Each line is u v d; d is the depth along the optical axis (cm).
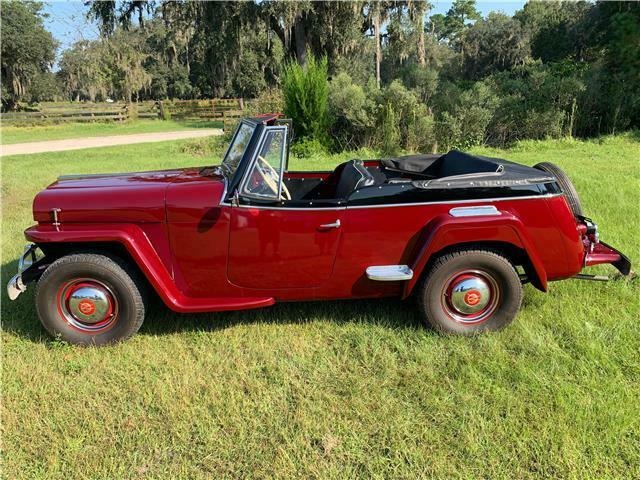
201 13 2242
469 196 344
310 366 326
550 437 255
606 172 845
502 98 1442
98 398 298
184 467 245
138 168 1092
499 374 306
